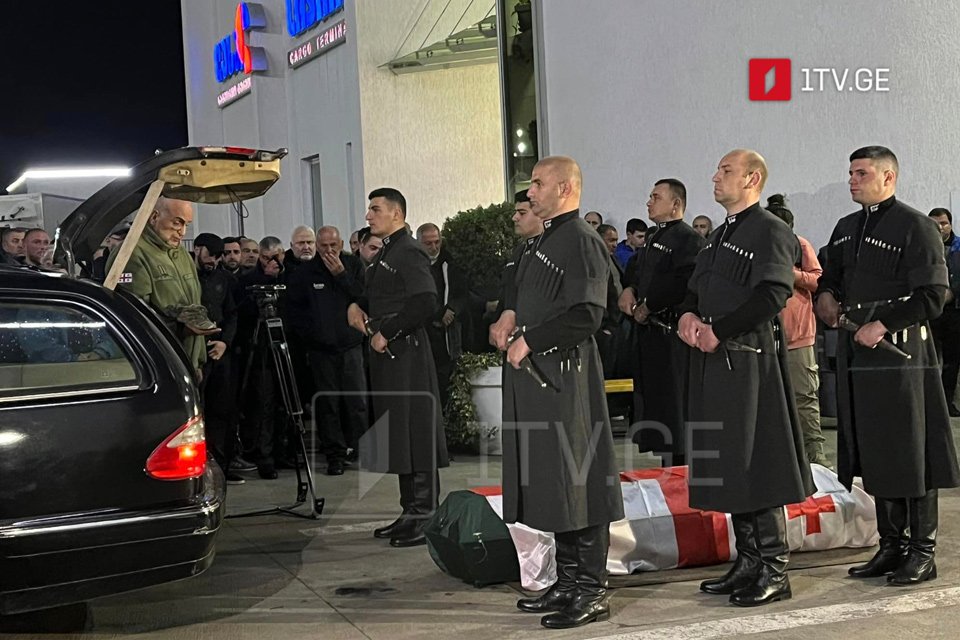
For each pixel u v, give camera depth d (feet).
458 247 24.57
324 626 12.72
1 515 10.77
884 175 13.48
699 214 30.76
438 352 23.85
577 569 12.59
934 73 29.73
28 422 10.94
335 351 22.25
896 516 13.87
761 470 12.71
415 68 46.44
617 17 32.17
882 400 13.35
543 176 12.42
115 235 21.66
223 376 20.90
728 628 12.14
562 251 12.25
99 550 11.07
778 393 12.83
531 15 36.55
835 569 14.42
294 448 21.18
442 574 14.85
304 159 54.60
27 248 21.12
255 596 14.01
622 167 32.32
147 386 11.57
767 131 29.91
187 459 11.65
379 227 16.43
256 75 58.85
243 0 61.41
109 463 11.21
